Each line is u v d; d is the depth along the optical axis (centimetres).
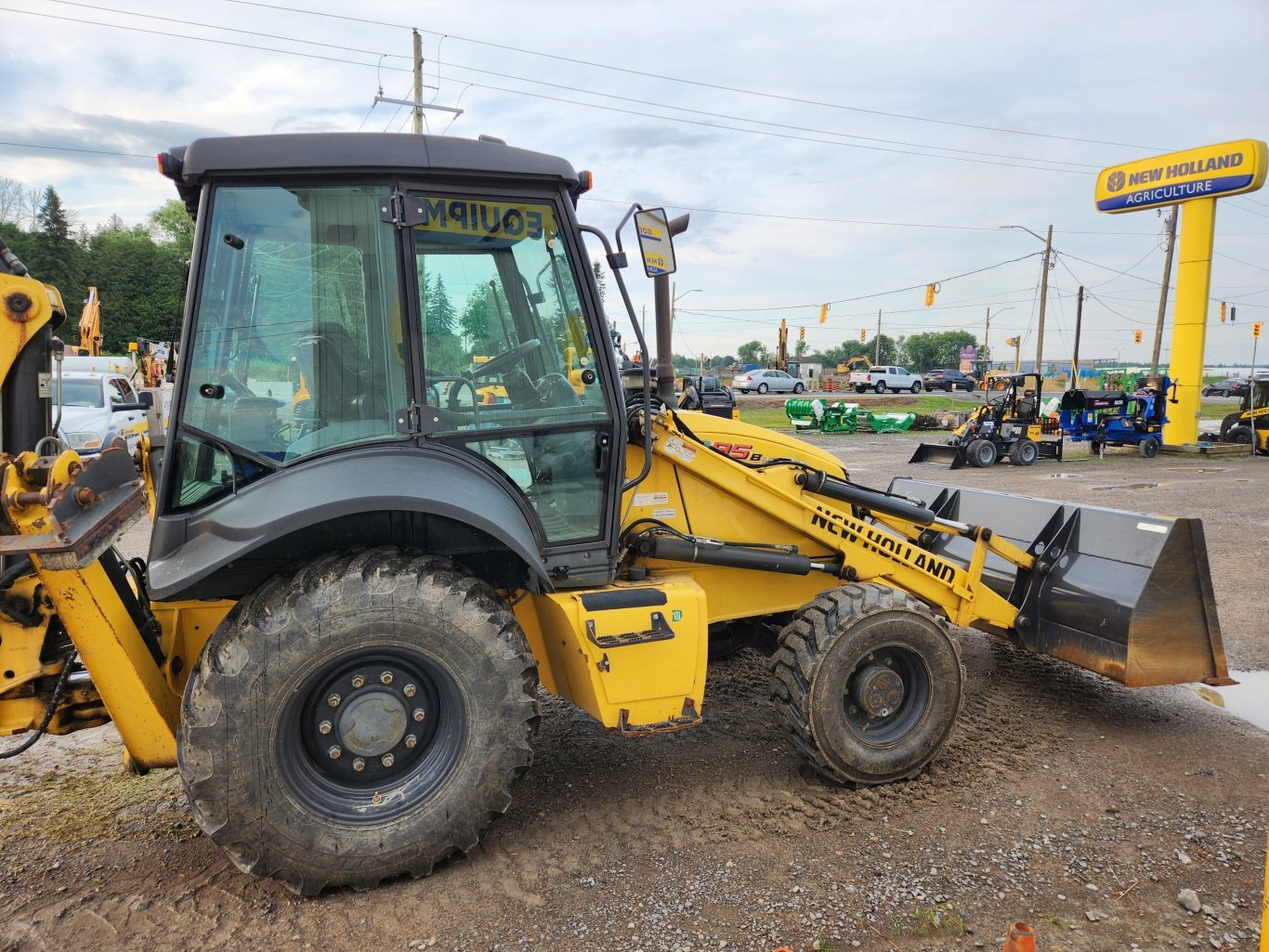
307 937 273
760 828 343
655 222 363
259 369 302
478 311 328
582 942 272
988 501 542
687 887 302
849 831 341
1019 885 304
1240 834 340
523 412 336
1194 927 281
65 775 390
